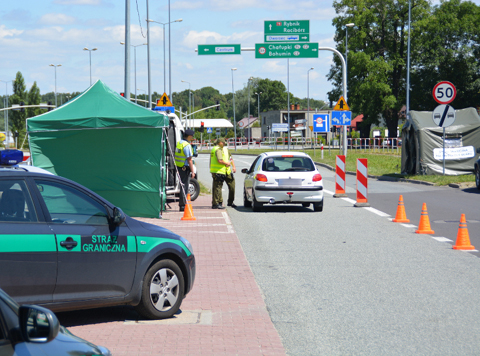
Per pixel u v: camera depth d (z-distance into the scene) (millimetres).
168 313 8562
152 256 8344
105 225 7941
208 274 11430
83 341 3785
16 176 7312
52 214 7473
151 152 19688
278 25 42469
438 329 8031
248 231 17094
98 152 19734
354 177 40250
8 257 6914
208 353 6992
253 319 8492
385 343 7453
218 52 42406
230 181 23547
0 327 3287
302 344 7426
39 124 19391
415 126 36625
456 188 30500
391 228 17562
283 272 11688
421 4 78875
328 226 18062
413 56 80312
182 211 22078
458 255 13344
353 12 83125
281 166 22094
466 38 75812
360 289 10281
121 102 20141
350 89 83625
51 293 7328
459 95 76875
